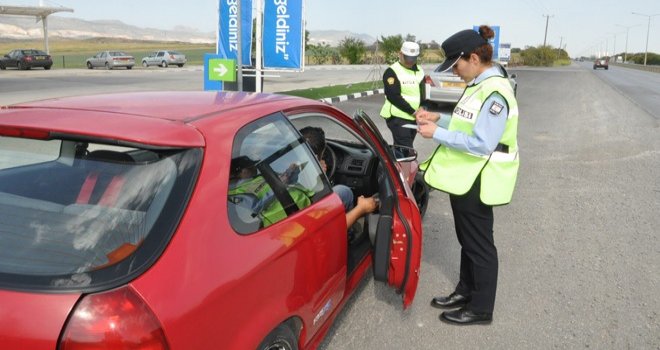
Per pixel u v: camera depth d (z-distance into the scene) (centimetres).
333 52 5041
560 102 1831
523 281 406
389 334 330
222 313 181
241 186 208
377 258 297
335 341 320
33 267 158
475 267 331
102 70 3453
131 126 190
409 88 611
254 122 230
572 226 529
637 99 2047
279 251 213
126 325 152
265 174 226
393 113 616
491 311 340
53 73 2944
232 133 212
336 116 315
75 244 165
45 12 3688
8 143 206
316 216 250
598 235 505
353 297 374
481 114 292
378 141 306
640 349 319
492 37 305
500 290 391
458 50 295
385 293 380
